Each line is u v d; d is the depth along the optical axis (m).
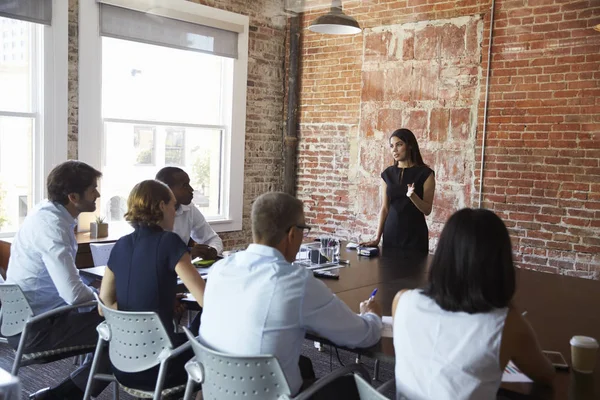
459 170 5.69
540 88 5.14
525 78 5.23
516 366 1.81
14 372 2.70
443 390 1.65
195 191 6.42
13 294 2.80
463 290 1.68
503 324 1.65
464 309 1.68
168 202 2.54
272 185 7.15
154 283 2.40
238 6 6.43
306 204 7.03
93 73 5.25
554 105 5.07
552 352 2.08
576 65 4.94
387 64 6.18
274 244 2.03
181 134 6.21
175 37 5.87
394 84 6.14
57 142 5.04
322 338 2.16
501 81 5.38
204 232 4.06
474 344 1.64
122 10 5.41
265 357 1.81
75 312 3.02
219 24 6.21
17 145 4.93
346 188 6.64
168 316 2.45
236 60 6.48
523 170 5.28
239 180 6.68
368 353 2.07
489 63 5.43
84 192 2.94
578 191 4.98
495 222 1.70
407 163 4.43
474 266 1.67
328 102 6.75
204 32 6.13
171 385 2.44
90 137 5.28
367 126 6.40
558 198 5.09
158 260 2.40
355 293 2.93
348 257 3.97
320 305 1.92
